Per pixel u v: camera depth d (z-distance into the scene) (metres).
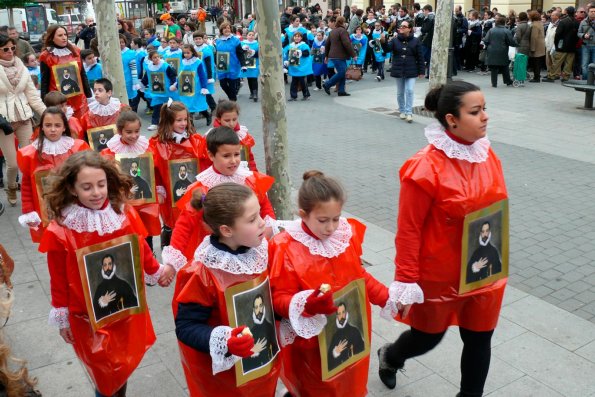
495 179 3.14
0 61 7.30
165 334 4.56
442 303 3.18
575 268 5.51
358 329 2.93
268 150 5.21
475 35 18.52
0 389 1.71
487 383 3.83
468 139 3.01
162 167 5.38
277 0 4.83
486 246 3.15
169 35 18.98
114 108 6.82
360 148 10.20
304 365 2.86
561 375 3.92
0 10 21.70
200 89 12.23
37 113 7.89
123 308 3.34
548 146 9.91
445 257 3.09
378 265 5.64
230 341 2.41
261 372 2.72
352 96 15.45
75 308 3.20
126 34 15.17
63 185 3.08
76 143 5.21
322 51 16.47
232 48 14.03
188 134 5.39
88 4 27.44
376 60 17.86
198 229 3.90
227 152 4.04
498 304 3.27
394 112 13.27
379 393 3.77
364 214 7.10
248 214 2.52
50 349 4.36
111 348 3.28
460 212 3.01
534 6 25.02
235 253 2.62
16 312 4.90
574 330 4.46
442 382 3.88
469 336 3.32
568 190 7.71
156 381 3.97
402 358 3.57
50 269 3.17
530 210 7.02
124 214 3.32
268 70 4.97
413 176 2.98
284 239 2.79
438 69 12.77
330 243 2.79
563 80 16.36
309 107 14.14
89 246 3.14
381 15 22.36
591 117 11.98
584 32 15.41
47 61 8.48
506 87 15.79
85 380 3.99
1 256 2.37
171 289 5.33
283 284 2.74
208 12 41.25
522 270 5.49
